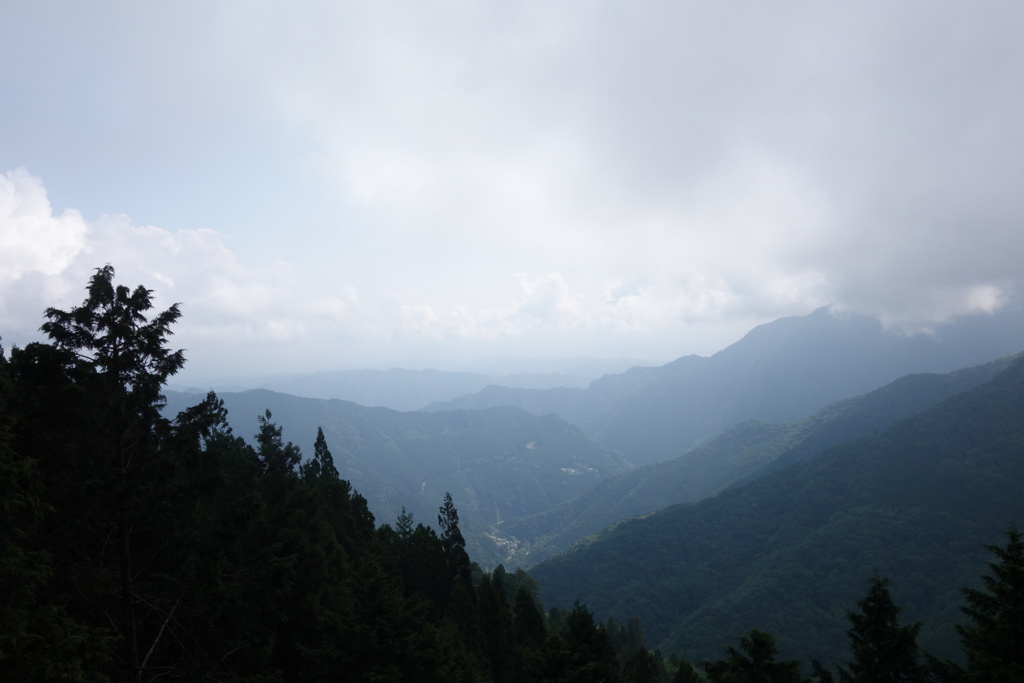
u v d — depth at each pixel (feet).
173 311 57.52
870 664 66.28
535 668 74.18
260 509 61.82
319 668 71.26
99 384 53.31
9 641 38.63
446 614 135.74
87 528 52.26
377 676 65.92
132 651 54.49
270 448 138.92
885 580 69.26
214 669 59.62
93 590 52.54
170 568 59.26
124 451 55.83
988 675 59.67
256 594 65.10
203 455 59.88
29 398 51.83
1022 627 63.26
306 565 87.51
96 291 53.72
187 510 59.16
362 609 74.49
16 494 43.06
